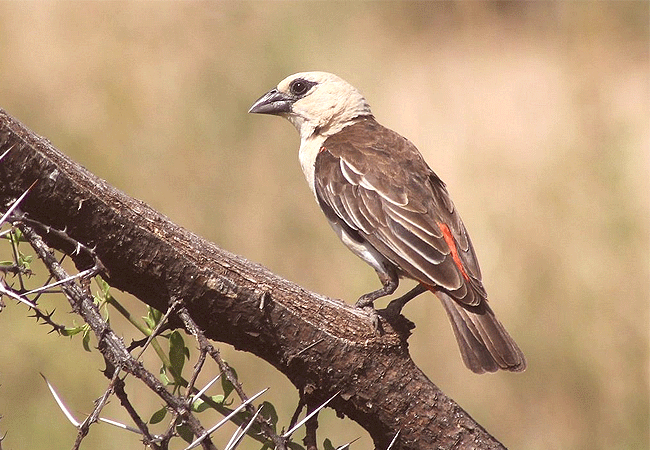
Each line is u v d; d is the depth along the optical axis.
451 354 11.65
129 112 13.59
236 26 15.23
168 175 13.10
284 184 13.16
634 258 12.45
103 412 9.49
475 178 14.55
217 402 5.44
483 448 5.54
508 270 12.54
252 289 5.13
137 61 14.38
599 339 11.69
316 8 16.30
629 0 18.69
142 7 15.57
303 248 12.62
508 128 17.98
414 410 5.47
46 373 9.94
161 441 4.26
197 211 12.81
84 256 4.91
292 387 10.26
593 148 14.01
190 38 15.00
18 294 4.14
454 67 20.62
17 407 9.84
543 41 21.92
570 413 11.27
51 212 4.77
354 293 12.01
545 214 13.10
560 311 12.01
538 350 11.63
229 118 13.66
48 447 9.55
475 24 21.31
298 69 14.91
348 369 5.36
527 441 11.24
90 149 13.25
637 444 11.01
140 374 4.34
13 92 14.04
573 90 16.11
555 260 12.55
